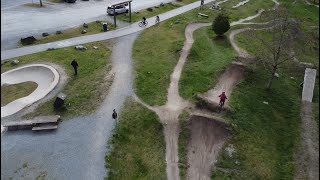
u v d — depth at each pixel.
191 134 32.22
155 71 41.59
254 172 29.03
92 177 26.61
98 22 56.12
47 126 31.48
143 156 29.19
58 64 42.16
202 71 41.97
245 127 33.75
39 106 34.47
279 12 51.97
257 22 62.75
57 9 61.38
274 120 36.09
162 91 37.78
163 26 56.66
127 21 57.84
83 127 31.73
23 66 41.34
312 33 60.91
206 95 37.59
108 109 34.28
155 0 71.25
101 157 28.48
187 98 36.78
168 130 32.34
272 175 29.08
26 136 30.53
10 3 63.03
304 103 39.91
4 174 26.64
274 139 33.34
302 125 36.03
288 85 43.38
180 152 30.20
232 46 50.78
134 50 47.38
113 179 26.62
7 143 29.67
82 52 45.75
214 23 52.56
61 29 52.78
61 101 33.78
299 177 29.27
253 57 47.09
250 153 30.94
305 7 77.75
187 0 73.19
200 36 52.81
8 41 48.16
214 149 30.88
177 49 46.88
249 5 73.31
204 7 68.75
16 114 33.25
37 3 63.78
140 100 36.00
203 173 28.33
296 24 47.72
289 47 43.91
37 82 39.09
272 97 40.00
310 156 31.69
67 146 29.44
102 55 45.28
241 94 38.69
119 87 38.00
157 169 28.14
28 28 52.59
